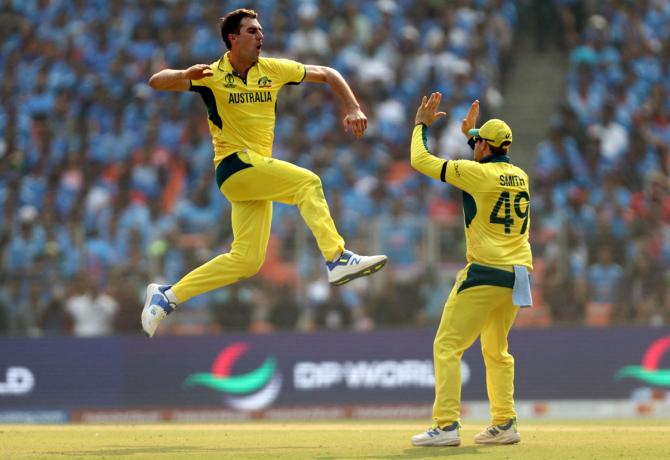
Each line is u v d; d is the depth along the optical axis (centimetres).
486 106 6875
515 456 2525
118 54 7012
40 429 3644
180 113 6588
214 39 7019
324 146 6331
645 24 7619
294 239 5034
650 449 2686
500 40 7344
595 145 6506
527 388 4869
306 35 7012
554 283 5041
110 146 6456
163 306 2889
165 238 5156
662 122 6988
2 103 6938
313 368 4831
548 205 5728
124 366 4834
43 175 6309
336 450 2703
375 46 7006
